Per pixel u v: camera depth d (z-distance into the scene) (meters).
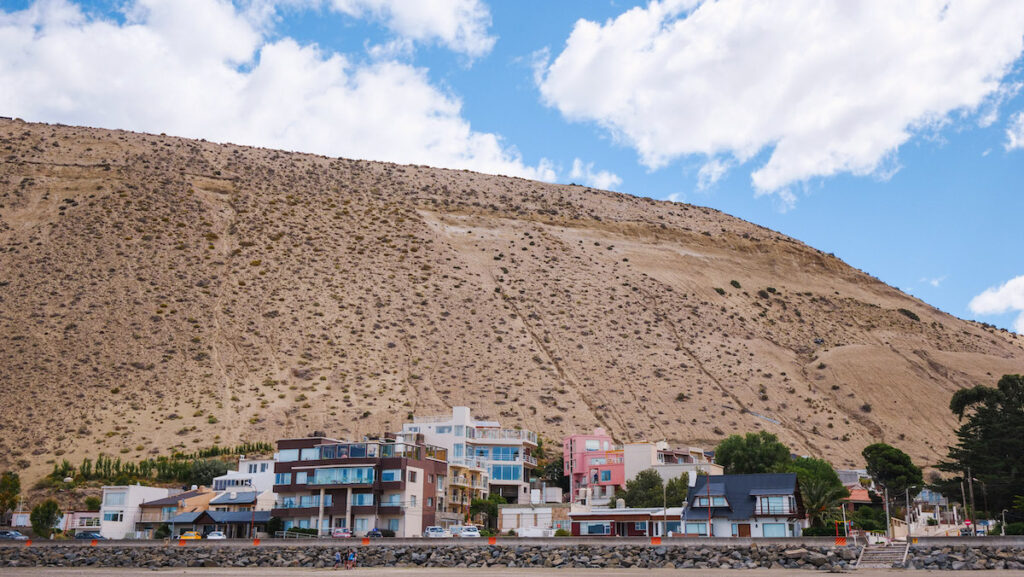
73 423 163.25
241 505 113.12
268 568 85.94
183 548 93.81
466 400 184.50
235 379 185.38
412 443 113.81
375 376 192.25
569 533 99.31
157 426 163.88
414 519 104.62
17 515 125.69
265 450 155.00
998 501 112.81
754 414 192.62
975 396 122.00
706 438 178.25
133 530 118.50
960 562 70.12
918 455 181.75
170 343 194.75
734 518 88.94
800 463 134.12
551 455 162.12
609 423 180.75
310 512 105.31
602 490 134.75
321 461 106.69
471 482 123.69
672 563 76.94
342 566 83.69
